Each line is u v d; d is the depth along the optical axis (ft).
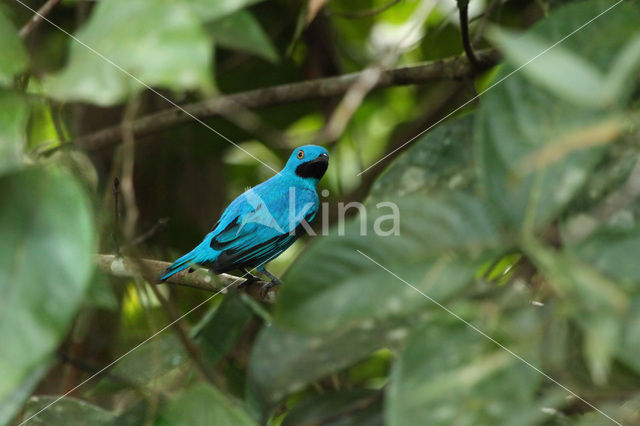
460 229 12.38
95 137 40.52
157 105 48.03
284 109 49.73
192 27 11.05
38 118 29.25
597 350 10.63
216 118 46.75
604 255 11.76
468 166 17.85
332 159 52.65
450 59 33.99
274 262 50.01
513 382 11.59
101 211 15.80
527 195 12.26
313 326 12.25
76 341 32.30
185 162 49.67
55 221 11.25
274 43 46.47
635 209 14.99
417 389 11.60
